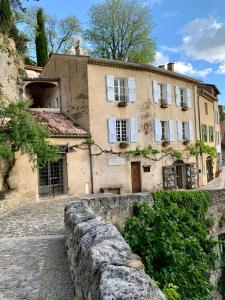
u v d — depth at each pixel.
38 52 37.03
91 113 22.45
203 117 33.06
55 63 24.53
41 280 6.04
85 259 4.21
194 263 10.24
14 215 13.49
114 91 23.98
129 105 24.38
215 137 37.47
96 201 10.65
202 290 9.39
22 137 15.03
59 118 22.75
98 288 3.07
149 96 25.66
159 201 12.52
